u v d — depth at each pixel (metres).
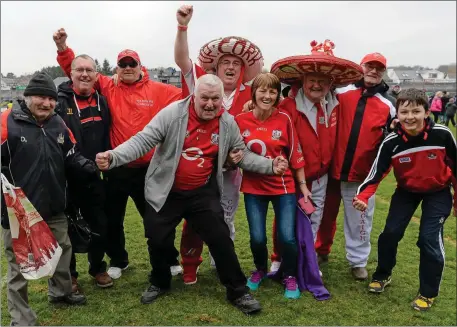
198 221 3.56
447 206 3.83
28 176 3.07
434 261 3.76
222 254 3.54
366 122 4.06
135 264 4.55
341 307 3.74
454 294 4.14
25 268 2.98
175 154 3.41
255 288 4.00
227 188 4.00
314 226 4.19
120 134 3.81
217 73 4.14
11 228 2.95
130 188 3.90
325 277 4.34
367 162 4.12
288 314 3.58
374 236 5.80
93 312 3.51
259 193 3.87
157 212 3.50
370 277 4.39
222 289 3.97
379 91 4.18
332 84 4.11
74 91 3.66
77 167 3.31
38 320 3.37
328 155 4.07
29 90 3.04
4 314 3.46
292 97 4.07
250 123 3.79
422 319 3.63
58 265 3.39
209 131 3.47
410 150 3.70
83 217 3.67
